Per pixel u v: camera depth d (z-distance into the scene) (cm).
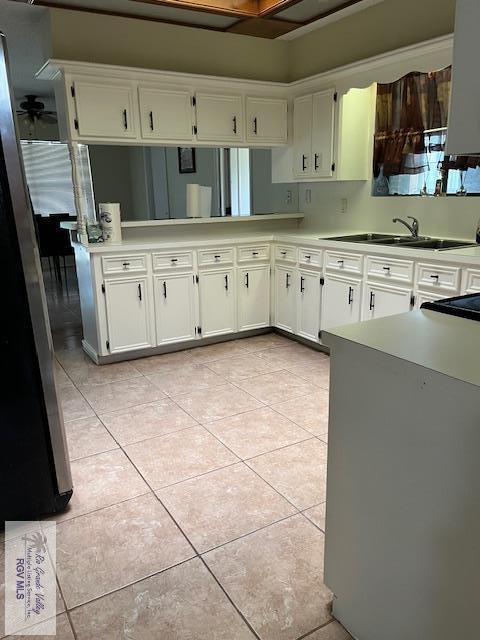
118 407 292
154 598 156
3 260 167
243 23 376
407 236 347
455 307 152
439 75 316
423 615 121
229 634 143
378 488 127
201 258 378
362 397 126
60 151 774
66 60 325
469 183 311
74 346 412
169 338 380
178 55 384
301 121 408
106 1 326
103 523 191
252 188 459
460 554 108
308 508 198
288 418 276
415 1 322
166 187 496
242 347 401
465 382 99
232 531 186
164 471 225
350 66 349
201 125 384
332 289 354
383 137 366
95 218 376
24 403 180
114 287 349
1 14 351
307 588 160
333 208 425
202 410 287
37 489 190
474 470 101
